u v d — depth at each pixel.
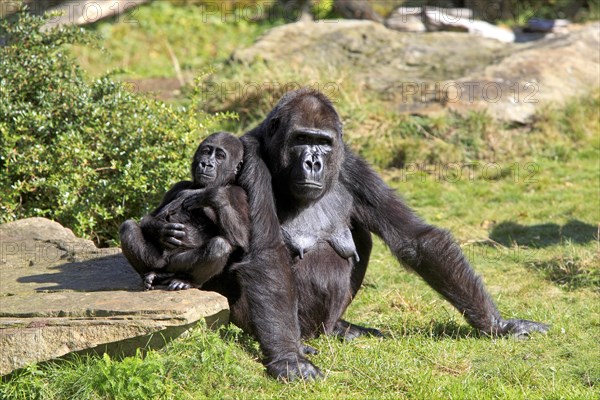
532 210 22.67
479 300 13.95
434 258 13.78
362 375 12.13
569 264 18.02
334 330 14.36
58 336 11.38
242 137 13.58
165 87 33.78
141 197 18.44
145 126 18.88
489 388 11.73
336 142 13.05
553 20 41.25
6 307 12.19
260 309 12.20
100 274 14.02
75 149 18.12
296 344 12.22
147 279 12.53
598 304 15.87
